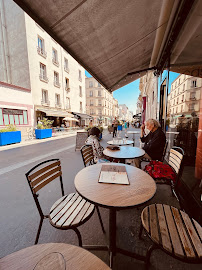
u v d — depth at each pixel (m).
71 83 20.97
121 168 1.72
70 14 1.94
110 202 1.06
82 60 3.30
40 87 15.11
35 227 1.86
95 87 36.66
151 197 1.13
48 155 5.77
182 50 3.32
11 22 13.93
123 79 5.50
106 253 1.48
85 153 2.36
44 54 15.58
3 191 2.83
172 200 2.35
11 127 8.82
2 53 14.57
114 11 2.08
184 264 1.35
